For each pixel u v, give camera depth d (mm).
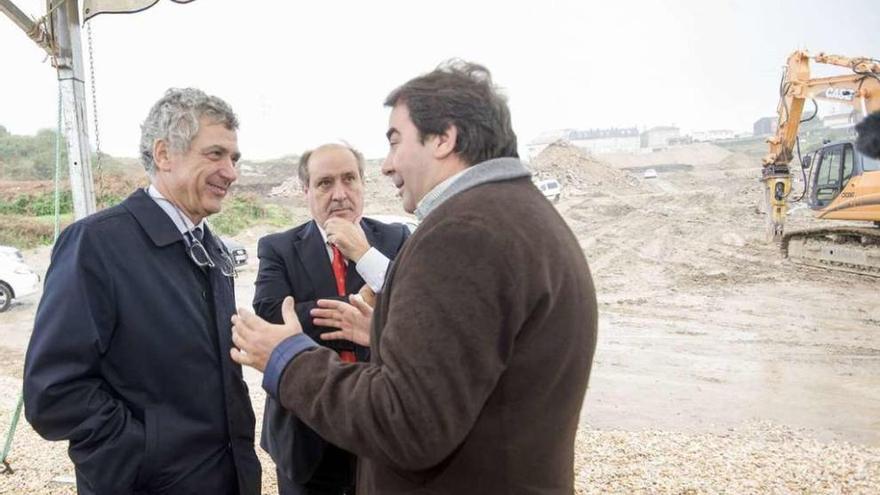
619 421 4789
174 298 1478
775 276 9000
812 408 4980
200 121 1502
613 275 9750
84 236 1400
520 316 962
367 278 1862
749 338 6949
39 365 1336
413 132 1136
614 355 6695
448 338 920
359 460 1323
